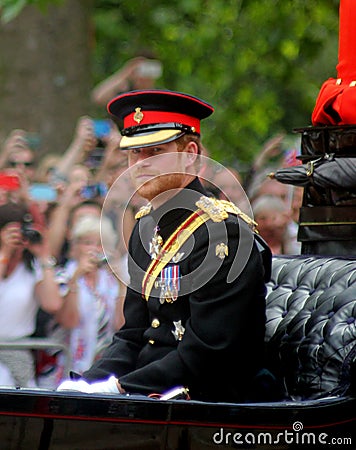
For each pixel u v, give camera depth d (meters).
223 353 11.58
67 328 16.52
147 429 10.60
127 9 34.66
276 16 32.94
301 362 11.84
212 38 35.28
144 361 12.27
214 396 11.75
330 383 11.45
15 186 16.88
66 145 23.22
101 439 10.51
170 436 10.65
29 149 18.41
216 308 11.66
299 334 12.02
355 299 11.66
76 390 11.36
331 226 12.77
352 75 13.04
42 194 17.25
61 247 16.92
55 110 23.19
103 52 35.66
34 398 10.37
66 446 10.42
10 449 10.33
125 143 12.17
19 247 16.44
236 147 40.34
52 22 23.19
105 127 18.88
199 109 12.21
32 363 15.77
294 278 12.68
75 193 17.50
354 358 11.26
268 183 19.03
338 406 11.11
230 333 11.59
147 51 22.62
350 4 13.02
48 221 17.02
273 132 41.28
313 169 12.69
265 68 36.41
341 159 12.56
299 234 13.12
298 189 18.92
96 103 22.73
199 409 10.70
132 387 11.73
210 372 11.64
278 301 12.59
